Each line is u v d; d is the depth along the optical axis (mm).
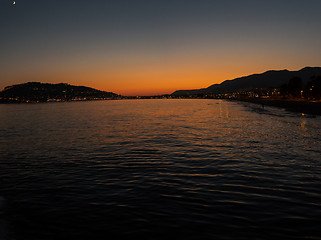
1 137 34938
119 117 77812
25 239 8258
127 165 17969
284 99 169000
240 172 15516
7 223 9359
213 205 10562
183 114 89000
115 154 22062
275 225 8766
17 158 20797
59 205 10922
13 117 84812
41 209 10531
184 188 12797
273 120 54281
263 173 15188
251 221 9094
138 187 13094
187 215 9703
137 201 11195
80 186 13398
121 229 8805
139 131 40188
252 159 19000
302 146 24016
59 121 64250
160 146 25969
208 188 12711
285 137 30047
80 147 25938
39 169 17109
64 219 9617
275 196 11414
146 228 8805
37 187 13312
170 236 8266
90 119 70125
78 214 10023
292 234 8188
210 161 18703
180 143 27672
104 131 40719
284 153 20938
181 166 17406
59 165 18219
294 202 10688
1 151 24109
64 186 13430
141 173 15781
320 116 62000
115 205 10820
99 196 11906
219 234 8297
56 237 8367
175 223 9109
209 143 27094
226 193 11930
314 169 15914
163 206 10586
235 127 42938
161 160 19422
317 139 28141
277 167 16547
